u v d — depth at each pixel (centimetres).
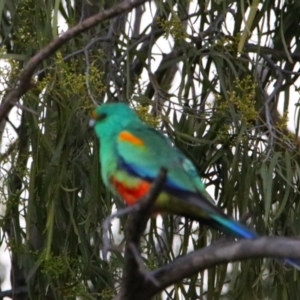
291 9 1172
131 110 949
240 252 720
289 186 1039
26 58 1080
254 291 1133
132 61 1184
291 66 1177
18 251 1125
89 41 1110
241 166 1084
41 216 1122
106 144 925
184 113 1068
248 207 1102
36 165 1071
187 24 1168
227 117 1072
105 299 1098
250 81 1066
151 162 883
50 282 1107
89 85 1015
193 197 852
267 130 1095
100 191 1087
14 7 1114
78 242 1121
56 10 998
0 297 1257
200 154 1110
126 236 745
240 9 1081
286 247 695
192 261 750
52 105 1107
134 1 838
